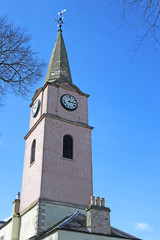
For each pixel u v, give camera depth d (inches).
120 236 1002.1
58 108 1402.6
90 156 1369.3
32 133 1434.5
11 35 506.0
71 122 1390.3
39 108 1450.5
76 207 1197.1
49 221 1108.5
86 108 1502.2
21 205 1307.8
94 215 991.0
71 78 1627.7
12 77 513.0
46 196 1160.8
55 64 1635.1
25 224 1205.1
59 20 1878.7
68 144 1348.4
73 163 1298.0
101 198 1047.0
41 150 1267.2
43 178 1190.9
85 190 1264.8
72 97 1476.4
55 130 1328.7
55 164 1248.8
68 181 1242.0
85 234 936.9
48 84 1444.4
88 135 1419.8
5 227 1390.3
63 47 1743.4
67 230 915.4
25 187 1322.6
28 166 1362.0
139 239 1039.6
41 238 1005.8
